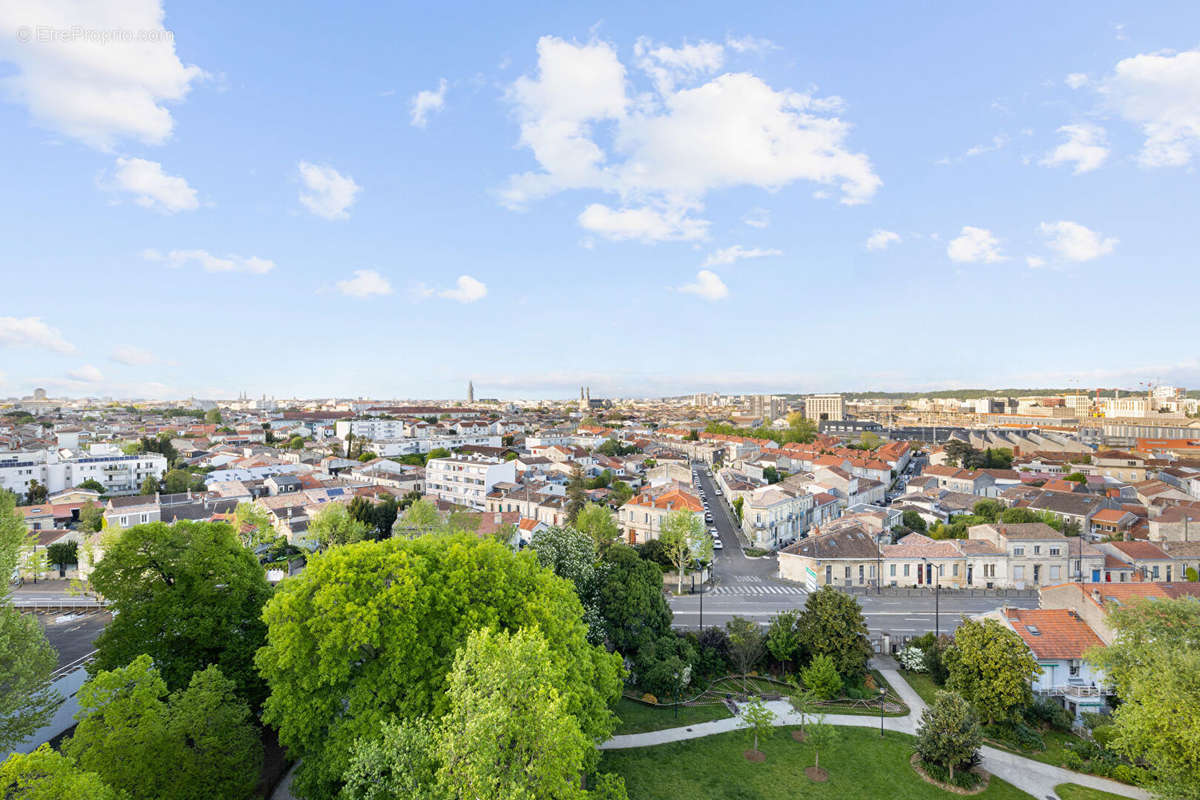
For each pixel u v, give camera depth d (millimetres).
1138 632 44562
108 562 45812
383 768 28688
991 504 118062
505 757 26156
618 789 35344
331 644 36000
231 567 48375
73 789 24219
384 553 42469
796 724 52625
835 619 59781
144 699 33781
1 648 36312
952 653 54156
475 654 28938
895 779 44844
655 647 59406
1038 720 52406
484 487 145375
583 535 74688
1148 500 127938
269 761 45156
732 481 156625
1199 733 36312
